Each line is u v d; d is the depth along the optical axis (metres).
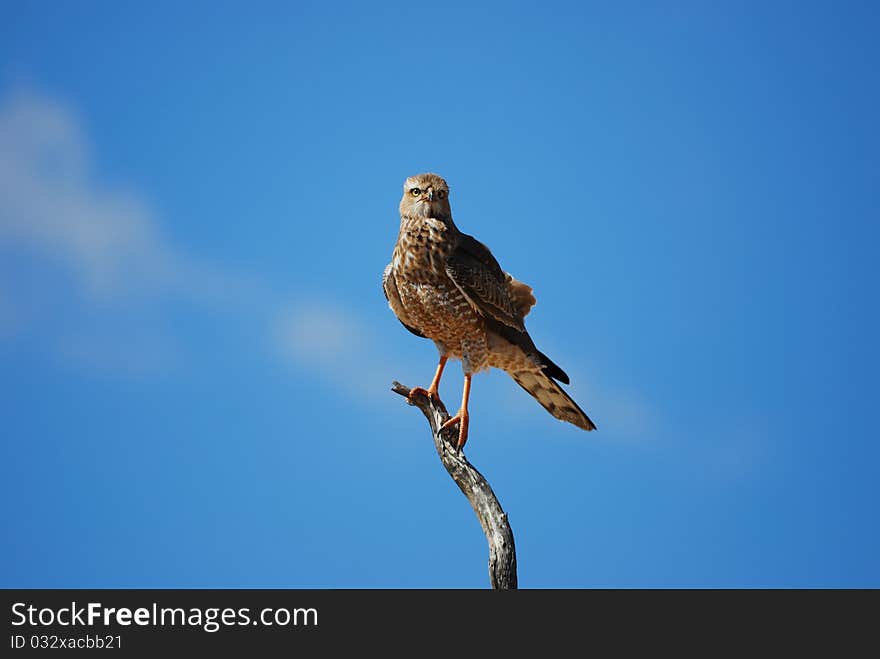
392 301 14.84
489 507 11.97
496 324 14.46
